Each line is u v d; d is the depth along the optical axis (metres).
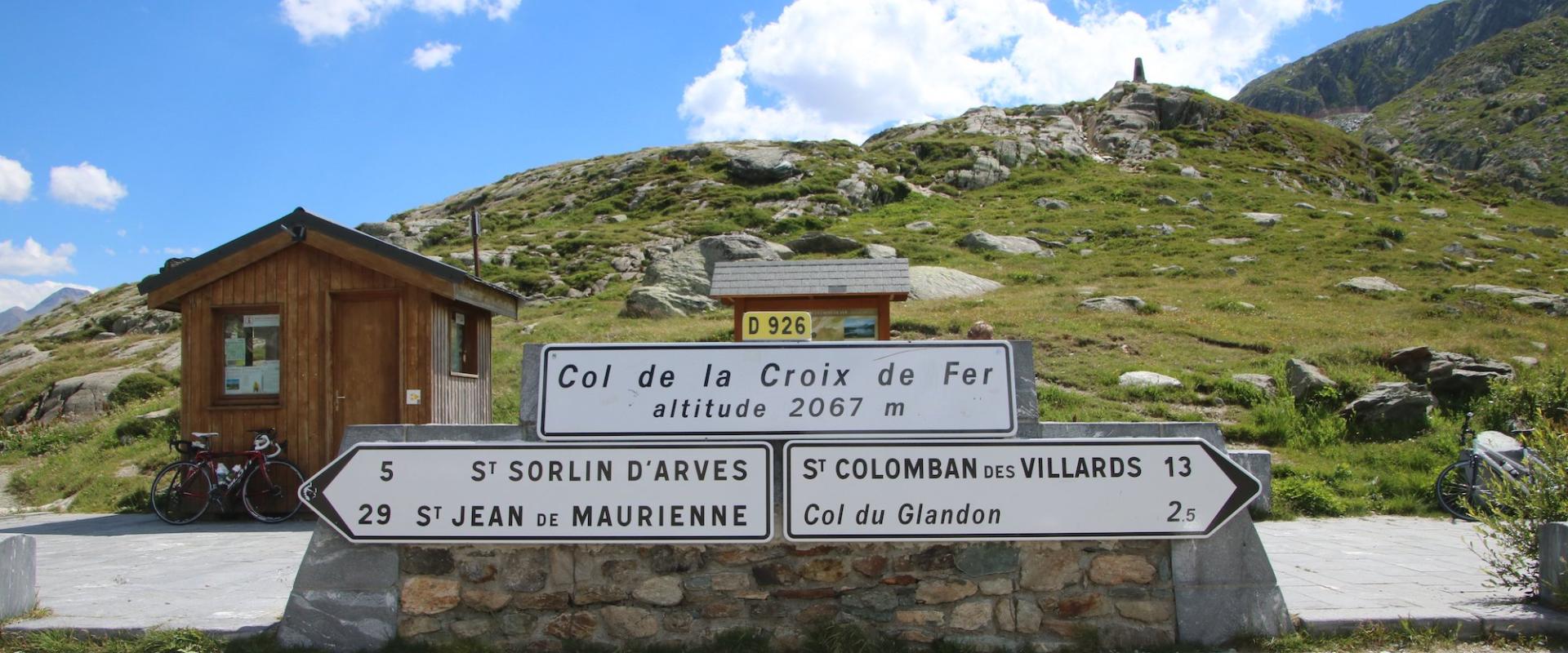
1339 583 6.02
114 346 23.22
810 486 4.64
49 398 17.41
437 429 4.76
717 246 24.78
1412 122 119.00
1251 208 36.25
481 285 10.52
